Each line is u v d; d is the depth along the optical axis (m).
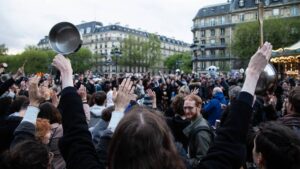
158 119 1.41
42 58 92.31
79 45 2.09
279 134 2.02
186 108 4.35
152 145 1.31
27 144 2.29
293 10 70.25
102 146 2.62
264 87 2.27
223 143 1.54
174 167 1.32
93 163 1.60
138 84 12.73
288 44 51.41
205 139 3.95
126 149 1.31
